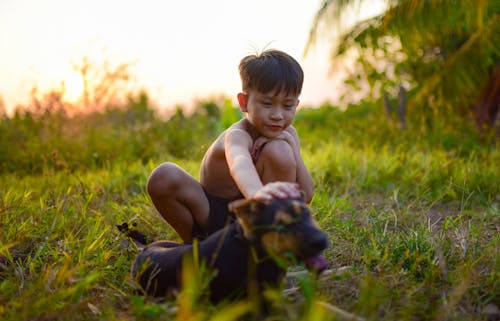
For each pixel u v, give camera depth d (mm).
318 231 2180
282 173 2943
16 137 7074
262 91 2840
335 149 6574
